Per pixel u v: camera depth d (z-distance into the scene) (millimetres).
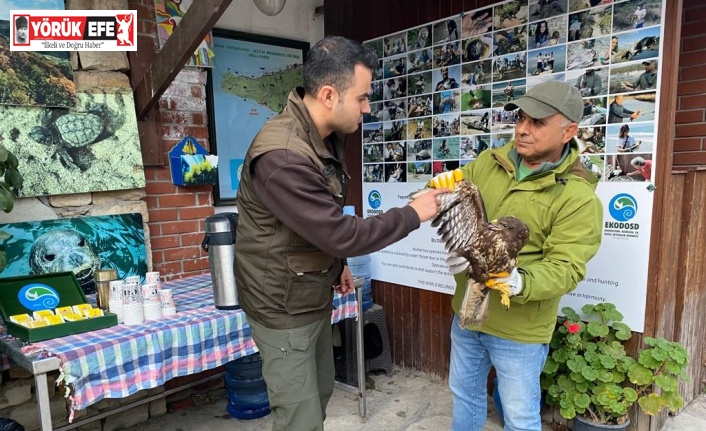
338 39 1249
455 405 1875
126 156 2439
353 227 1176
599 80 2162
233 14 2996
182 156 2678
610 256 2199
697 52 2500
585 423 2193
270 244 1281
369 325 3145
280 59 3244
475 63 2582
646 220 2084
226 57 2984
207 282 2586
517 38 2410
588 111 2209
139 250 2521
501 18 2459
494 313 1639
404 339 3168
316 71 1230
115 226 2438
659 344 2072
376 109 3096
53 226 2250
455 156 2721
